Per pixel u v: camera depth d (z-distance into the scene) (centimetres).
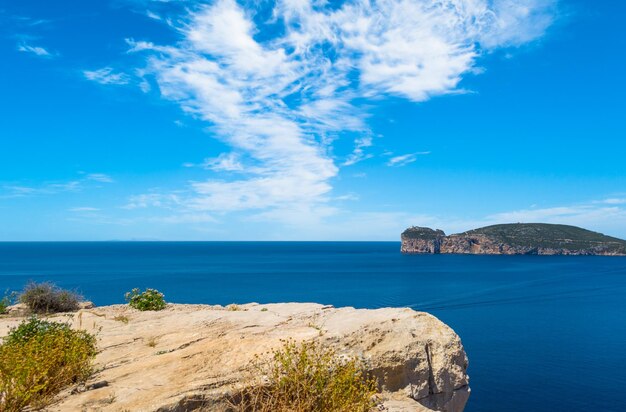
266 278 12975
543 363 4691
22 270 15088
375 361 960
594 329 6456
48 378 775
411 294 9894
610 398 3766
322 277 13688
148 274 13700
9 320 1709
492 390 3938
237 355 916
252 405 741
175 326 1345
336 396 737
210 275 13662
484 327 6575
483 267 19838
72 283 10525
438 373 1028
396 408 849
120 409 680
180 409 689
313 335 1027
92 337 1109
